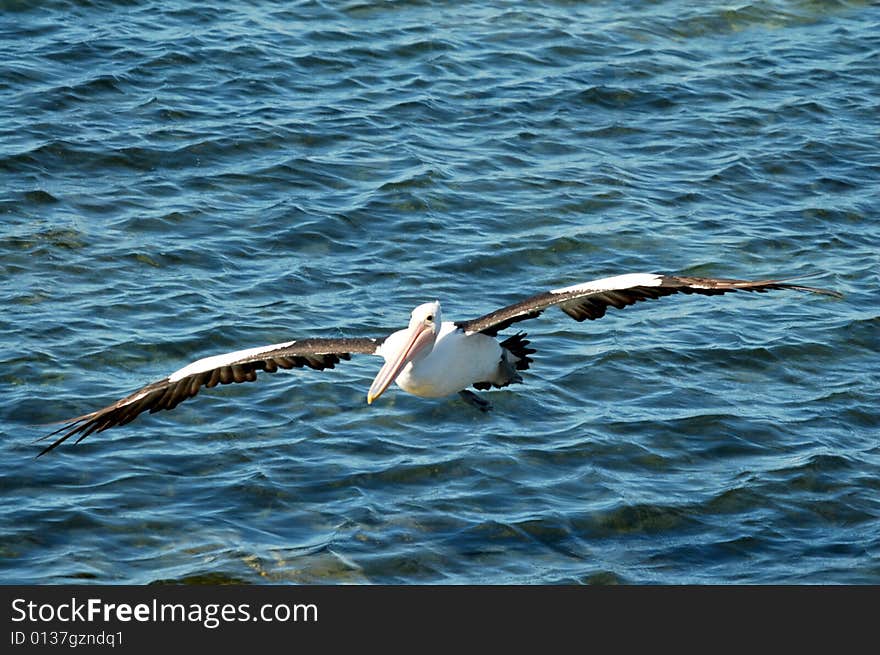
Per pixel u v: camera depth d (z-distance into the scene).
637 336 19.52
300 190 22.86
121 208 21.86
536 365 18.59
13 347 17.98
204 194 22.52
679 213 23.14
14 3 28.22
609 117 26.38
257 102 25.61
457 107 26.19
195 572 14.20
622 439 17.00
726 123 26.42
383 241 21.59
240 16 28.98
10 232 20.83
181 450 16.33
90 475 15.71
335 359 13.62
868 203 23.91
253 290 19.97
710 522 15.61
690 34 30.06
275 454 16.36
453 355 13.57
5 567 14.11
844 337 19.67
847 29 30.64
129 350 18.22
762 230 22.75
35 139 23.45
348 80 26.80
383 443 16.69
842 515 15.81
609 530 15.37
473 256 21.30
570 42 29.06
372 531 15.04
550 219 22.56
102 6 28.75
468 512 15.49
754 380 18.59
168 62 26.66
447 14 29.98
